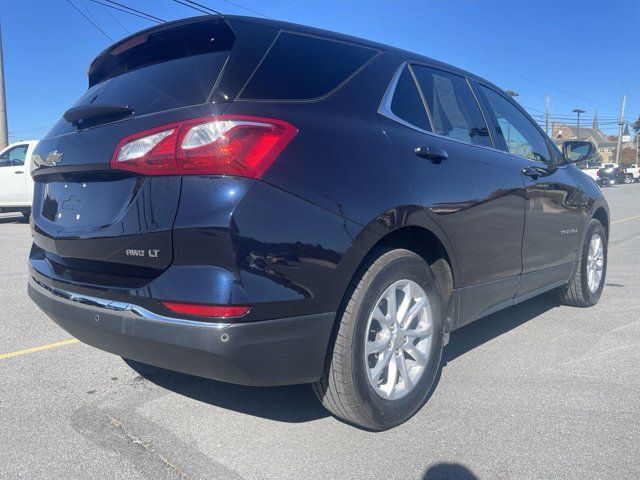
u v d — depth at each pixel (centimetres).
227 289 231
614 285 666
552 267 462
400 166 299
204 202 236
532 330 483
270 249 238
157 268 250
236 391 350
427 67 369
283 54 283
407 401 305
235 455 276
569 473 262
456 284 339
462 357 416
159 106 269
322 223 254
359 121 293
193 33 292
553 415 320
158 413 320
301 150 255
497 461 272
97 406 328
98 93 324
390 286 293
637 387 360
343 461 271
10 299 568
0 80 1772
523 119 468
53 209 321
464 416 319
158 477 257
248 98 256
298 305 247
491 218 363
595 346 441
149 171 251
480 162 364
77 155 287
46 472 260
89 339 282
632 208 1933
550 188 443
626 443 289
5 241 1011
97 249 272
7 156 1327
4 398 338
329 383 277
